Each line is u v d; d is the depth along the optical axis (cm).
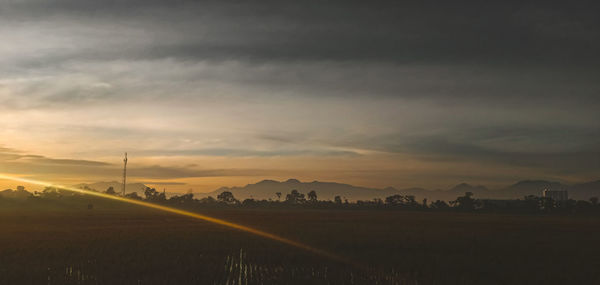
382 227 6444
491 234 5250
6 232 4966
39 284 2077
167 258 2858
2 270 2353
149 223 7256
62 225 6538
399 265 2703
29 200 18725
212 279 2220
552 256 3256
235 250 3338
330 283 2166
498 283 2236
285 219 9294
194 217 9869
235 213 13275
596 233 5791
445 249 3612
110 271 2389
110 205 18412
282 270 2438
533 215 16838
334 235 4728
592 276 2461
